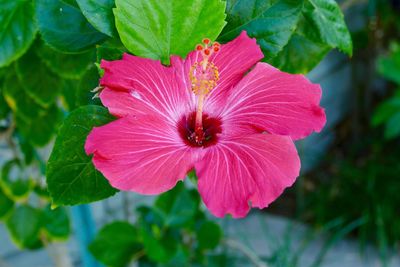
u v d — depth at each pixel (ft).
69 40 1.47
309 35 1.66
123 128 1.26
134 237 2.41
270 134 1.31
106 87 1.29
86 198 1.36
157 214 2.52
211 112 1.38
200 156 1.31
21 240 2.46
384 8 5.24
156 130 1.29
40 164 2.31
